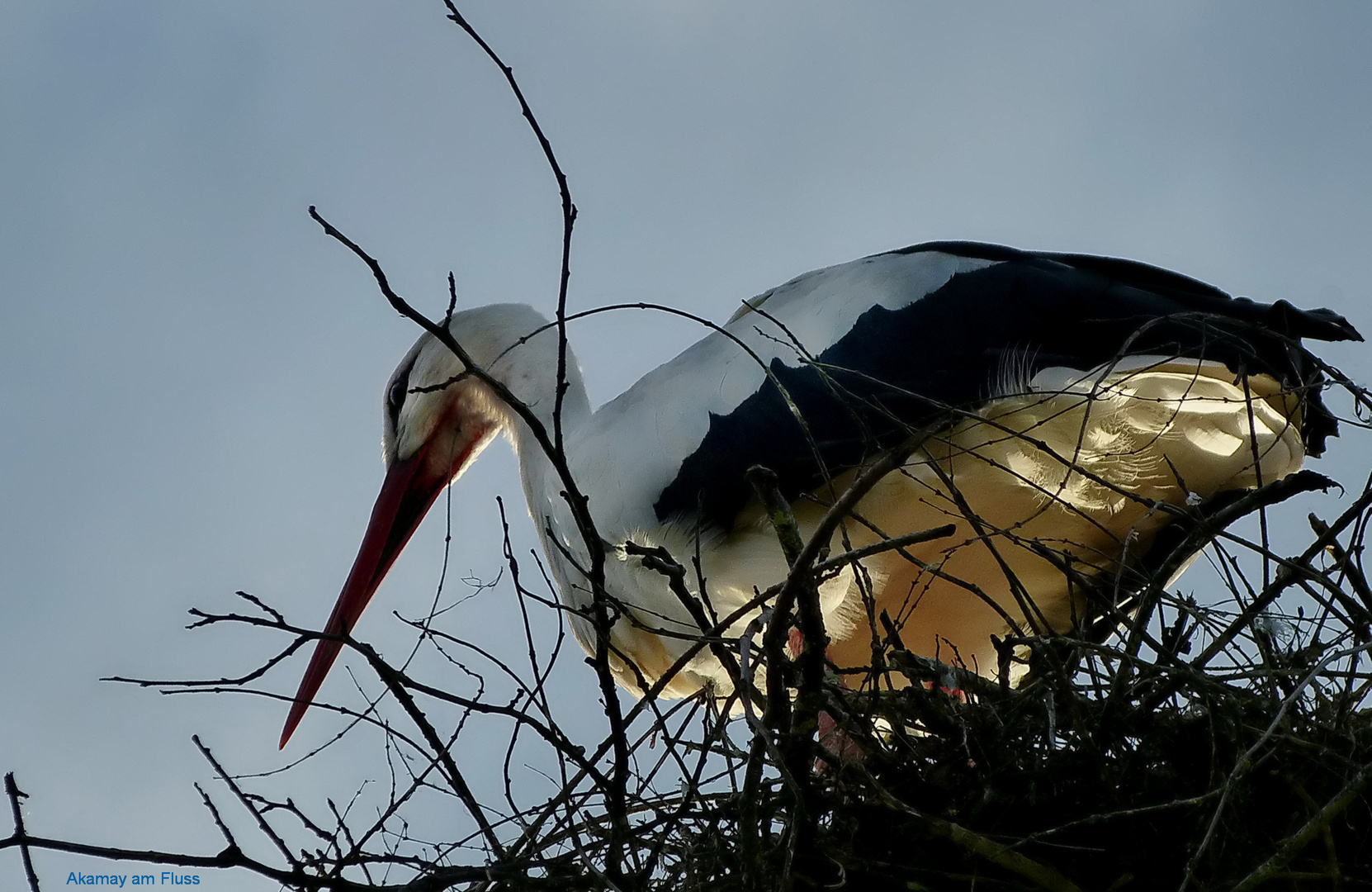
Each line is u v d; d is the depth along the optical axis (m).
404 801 7.96
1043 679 8.28
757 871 7.48
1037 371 10.32
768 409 10.87
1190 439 10.28
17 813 7.24
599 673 7.80
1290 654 8.27
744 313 11.45
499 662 8.06
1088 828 8.05
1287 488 8.45
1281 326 9.98
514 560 7.99
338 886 7.62
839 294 11.09
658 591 11.09
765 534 10.85
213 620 7.73
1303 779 7.94
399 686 7.71
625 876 7.77
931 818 7.71
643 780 8.12
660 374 11.44
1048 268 10.88
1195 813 7.95
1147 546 11.03
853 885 8.02
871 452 10.45
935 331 10.71
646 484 11.07
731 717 10.22
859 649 11.88
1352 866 7.73
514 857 7.91
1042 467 10.47
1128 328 10.29
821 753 7.76
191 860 7.39
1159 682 8.11
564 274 7.55
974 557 11.08
